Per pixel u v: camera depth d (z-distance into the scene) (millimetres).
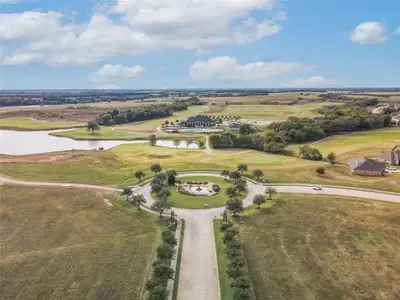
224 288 51219
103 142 192375
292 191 93812
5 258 59188
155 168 106500
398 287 50750
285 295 49156
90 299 48500
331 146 158375
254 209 80875
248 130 189250
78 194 90000
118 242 64812
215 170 115312
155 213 78938
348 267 55906
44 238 66312
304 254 60031
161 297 45469
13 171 112125
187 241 65812
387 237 65438
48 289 50812
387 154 124375
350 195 89812
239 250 57500
